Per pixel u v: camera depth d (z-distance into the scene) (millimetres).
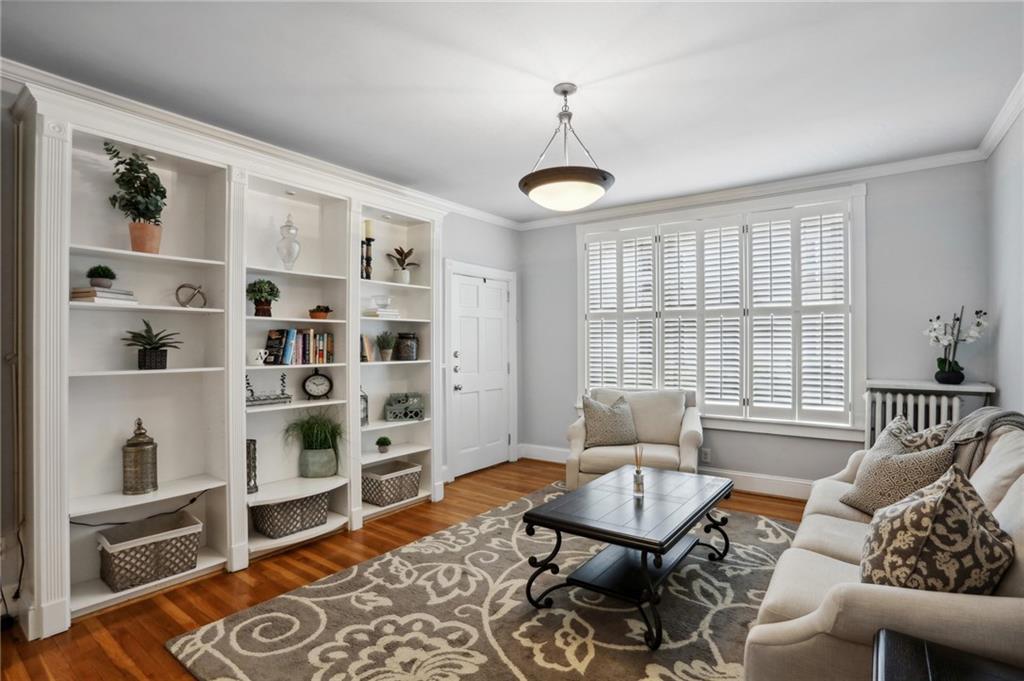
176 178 3064
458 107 2912
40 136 2299
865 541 1711
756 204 4461
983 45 2314
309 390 3645
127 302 2615
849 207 4074
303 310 3746
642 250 5051
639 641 2254
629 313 5117
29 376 2387
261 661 2125
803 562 1995
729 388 4582
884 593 1463
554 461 5637
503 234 5680
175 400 3076
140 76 2553
